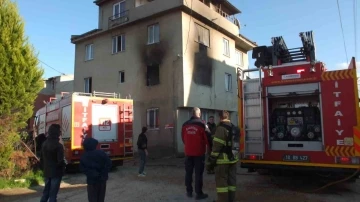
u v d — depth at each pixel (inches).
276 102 311.9
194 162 271.6
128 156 485.7
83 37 884.6
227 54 863.1
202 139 267.4
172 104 678.5
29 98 378.0
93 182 206.5
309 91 285.3
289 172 317.7
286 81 296.7
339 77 273.7
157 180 368.5
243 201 257.8
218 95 795.4
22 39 378.3
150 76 734.5
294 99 305.9
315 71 284.4
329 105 275.4
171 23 703.7
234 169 243.9
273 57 358.9
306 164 281.0
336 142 269.3
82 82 889.5
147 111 722.8
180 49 681.0
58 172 241.0
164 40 710.5
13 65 358.9
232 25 877.2
